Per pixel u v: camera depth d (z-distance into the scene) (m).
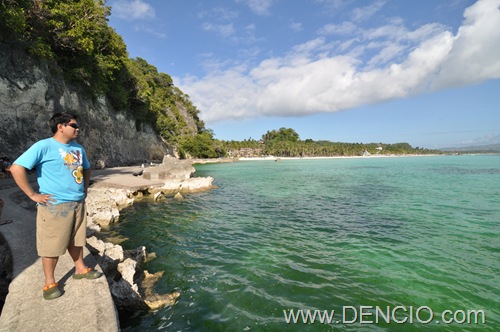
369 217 13.70
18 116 19.41
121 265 6.58
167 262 8.05
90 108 32.19
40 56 21.39
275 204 17.20
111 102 39.97
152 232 11.09
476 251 8.91
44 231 3.62
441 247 9.29
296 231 11.28
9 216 7.49
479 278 7.02
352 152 190.50
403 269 7.54
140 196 18.45
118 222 12.59
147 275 6.99
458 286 6.61
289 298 6.05
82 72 27.42
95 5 26.20
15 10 16.28
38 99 21.11
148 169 23.41
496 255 8.57
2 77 18.41
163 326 5.06
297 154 167.75
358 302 5.92
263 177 37.03
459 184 27.50
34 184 14.34
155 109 61.59
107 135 37.16
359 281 6.85
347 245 9.52
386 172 46.03
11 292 3.85
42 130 21.42
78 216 3.91
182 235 10.71
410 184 27.86
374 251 8.91
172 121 81.38
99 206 13.23
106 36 30.84
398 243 9.72
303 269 7.55
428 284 6.71
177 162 26.70
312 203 17.58
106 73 33.06
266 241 9.99
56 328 3.14
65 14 21.75
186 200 18.36
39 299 3.71
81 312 3.46
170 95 102.12
